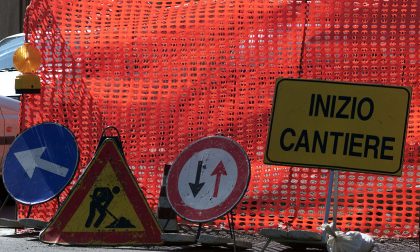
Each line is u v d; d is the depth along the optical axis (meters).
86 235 16.23
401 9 17.73
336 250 14.93
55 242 16.28
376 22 17.77
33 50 18.11
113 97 18.56
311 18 18.00
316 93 14.98
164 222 17.06
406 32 17.69
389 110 14.85
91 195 16.33
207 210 15.71
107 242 16.17
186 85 18.36
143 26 18.66
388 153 14.80
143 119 18.42
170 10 18.66
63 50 18.72
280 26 18.06
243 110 18.08
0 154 21.53
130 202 16.30
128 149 18.42
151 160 18.33
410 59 17.66
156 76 18.47
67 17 18.83
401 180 17.27
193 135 18.23
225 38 18.28
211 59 18.28
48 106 18.70
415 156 17.30
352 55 17.80
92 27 18.78
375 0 17.84
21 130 18.64
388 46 17.69
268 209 17.47
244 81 18.11
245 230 17.48
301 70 17.95
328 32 17.91
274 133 15.02
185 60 18.36
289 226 17.30
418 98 17.55
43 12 18.80
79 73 18.67
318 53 17.91
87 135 18.59
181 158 16.12
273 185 17.53
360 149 14.85
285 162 14.95
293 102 15.01
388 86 14.88
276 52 18.05
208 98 18.23
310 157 14.92
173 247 16.25
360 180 17.31
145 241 16.19
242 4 18.27
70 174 17.28
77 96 18.62
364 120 14.87
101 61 18.66
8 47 27.25
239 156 15.86
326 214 15.48
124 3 18.83
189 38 18.44
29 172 17.50
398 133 14.82
